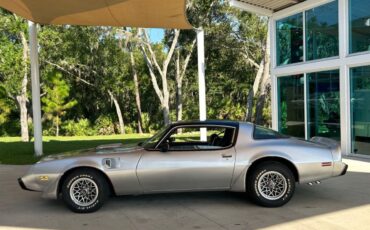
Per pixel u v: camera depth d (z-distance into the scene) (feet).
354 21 40.09
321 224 19.27
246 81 117.08
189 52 112.16
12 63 88.79
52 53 109.81
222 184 22.34
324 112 43.96
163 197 25.13
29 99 115.65
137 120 132.36
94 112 130.31
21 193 27.45
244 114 124.57
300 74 47.01
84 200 22.17
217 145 23.08
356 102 40.22
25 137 98.12
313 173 22.43
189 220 20.39
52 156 23.47
